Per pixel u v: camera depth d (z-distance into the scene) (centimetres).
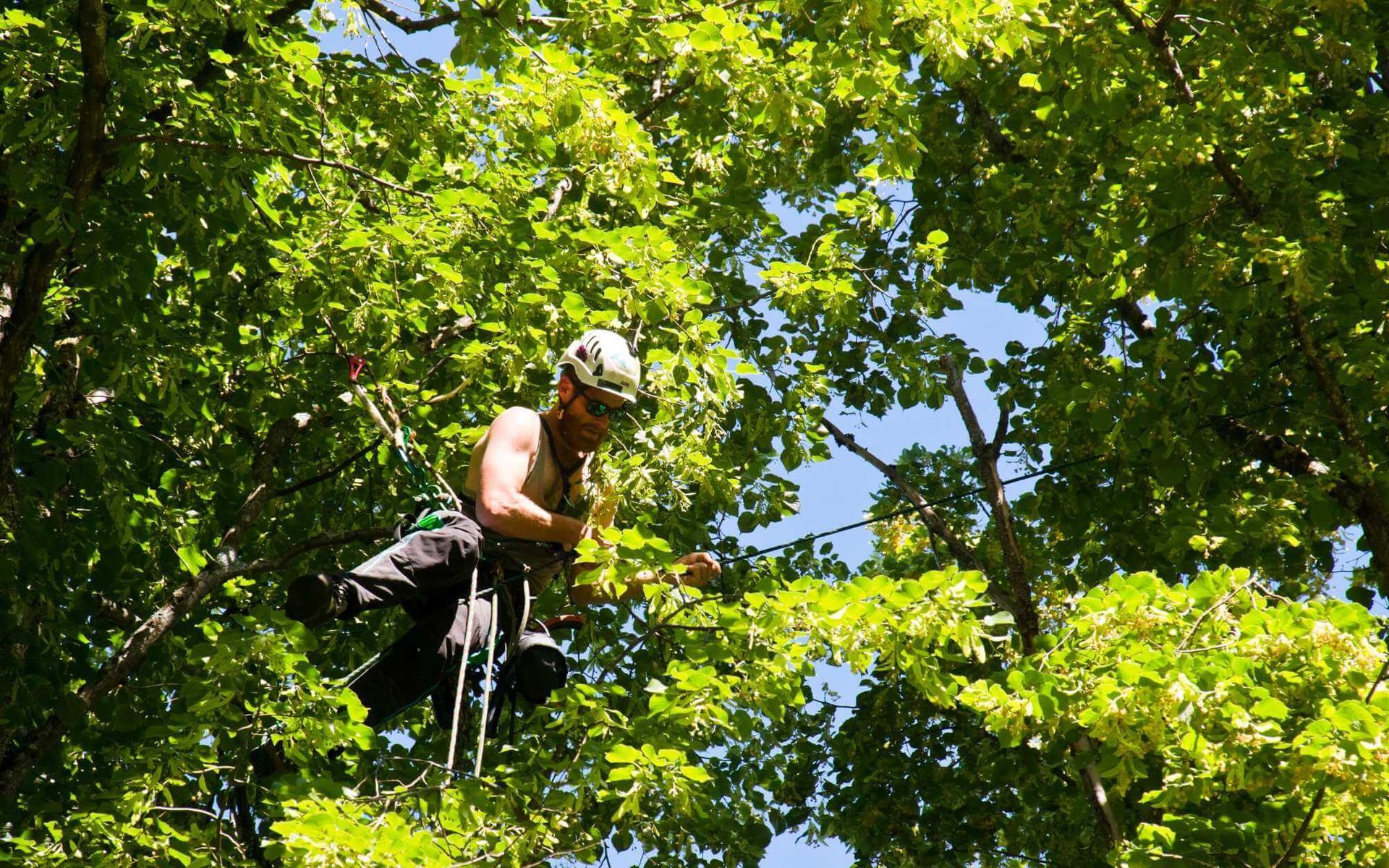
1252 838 829
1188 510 1401
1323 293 1154
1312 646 804
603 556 817
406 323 1343
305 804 768
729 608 839
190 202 1107
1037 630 1644
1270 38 1166
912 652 829
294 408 1377
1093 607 888
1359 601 1425
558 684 917
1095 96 1159
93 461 1187
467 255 1141
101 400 1272
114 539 1238
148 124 1038
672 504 1427
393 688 888
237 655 835
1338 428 1384
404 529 925
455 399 1427
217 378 1338
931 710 1808
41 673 1142
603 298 1214
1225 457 1398
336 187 1276
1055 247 1596
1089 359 1555
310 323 1359
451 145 1245
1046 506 1672
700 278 1536
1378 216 1223
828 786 1808
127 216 1073
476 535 891
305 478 1547
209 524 1341
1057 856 1708
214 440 1374
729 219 1569
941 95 1766
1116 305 1683
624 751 829
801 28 1636
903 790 1767
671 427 1128
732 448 1517
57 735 1158
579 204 1430
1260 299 1250
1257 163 1157
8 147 1030
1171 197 1212
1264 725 768
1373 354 1247
